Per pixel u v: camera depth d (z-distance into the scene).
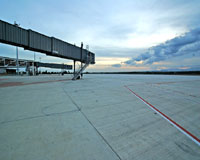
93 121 3.46
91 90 8.90
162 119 3.79
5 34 11.19
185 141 2.59
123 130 2.99
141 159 1.99
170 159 2.03
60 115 3.85
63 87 10.37
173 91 9.10
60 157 1.95
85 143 2.37
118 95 7.26
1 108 4.43
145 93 8.12
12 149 2.11
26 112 4.05
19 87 10.09
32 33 13.62
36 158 1.91
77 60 22.55
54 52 16.47
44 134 2.66
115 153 2.12
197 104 5.62
